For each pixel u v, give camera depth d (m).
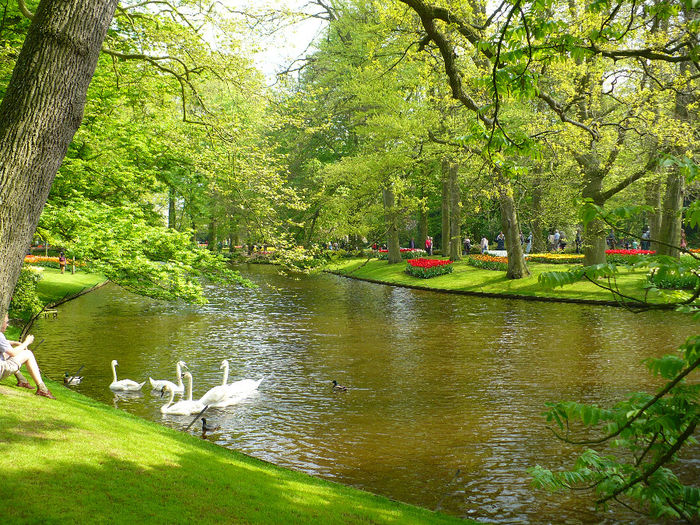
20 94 4.80
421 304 28.05
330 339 19.36
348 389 13.15
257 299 30.95
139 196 22.05
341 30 39.47
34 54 4.83
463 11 11.02
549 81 20.45
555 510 7.43
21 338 14.11
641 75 22.81
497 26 10.97
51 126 4.84
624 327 20.14
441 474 8.52
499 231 58.75
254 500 5.59
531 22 5.26
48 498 4.68
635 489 4.27
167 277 14.21
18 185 4.73
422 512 6.66
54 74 4.82
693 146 22.80
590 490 8.02
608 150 25.05
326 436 10.19
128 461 5.94
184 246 16.16
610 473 4.49
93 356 16.52
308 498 6.13
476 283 33.28
